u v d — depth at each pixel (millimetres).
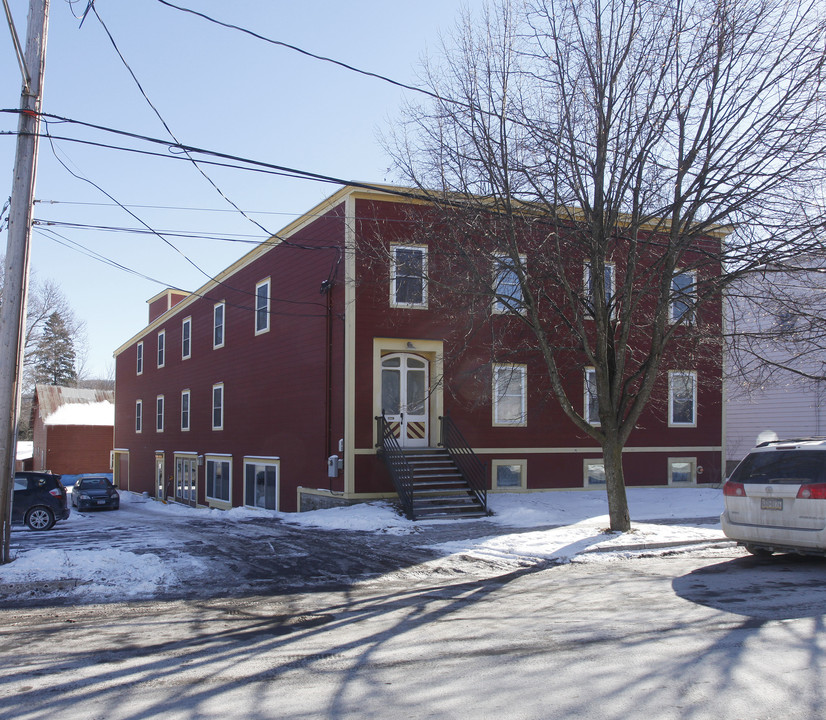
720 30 11867
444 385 18844
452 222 14062
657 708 4684
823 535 9312
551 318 18656
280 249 22625
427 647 6332
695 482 21766
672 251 12453
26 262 10234
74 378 75062
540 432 19953
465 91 13250
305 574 10219
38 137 10289
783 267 12250
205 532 14820
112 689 5340
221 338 27797
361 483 17922
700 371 21312
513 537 13062
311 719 4648
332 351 19016
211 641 6715
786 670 5383
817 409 23297
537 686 5172
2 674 5754
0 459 10164
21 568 9922
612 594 8453
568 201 13180
